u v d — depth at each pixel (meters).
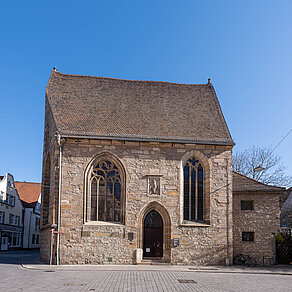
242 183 27.97
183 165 26.00
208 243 25.16
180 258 24.67
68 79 30.14
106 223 24.41
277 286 15.82
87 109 27.62
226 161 26.38
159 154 25.66
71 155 24.56
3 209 46.25
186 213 25.83
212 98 31.19
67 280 15.92
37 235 58.06
